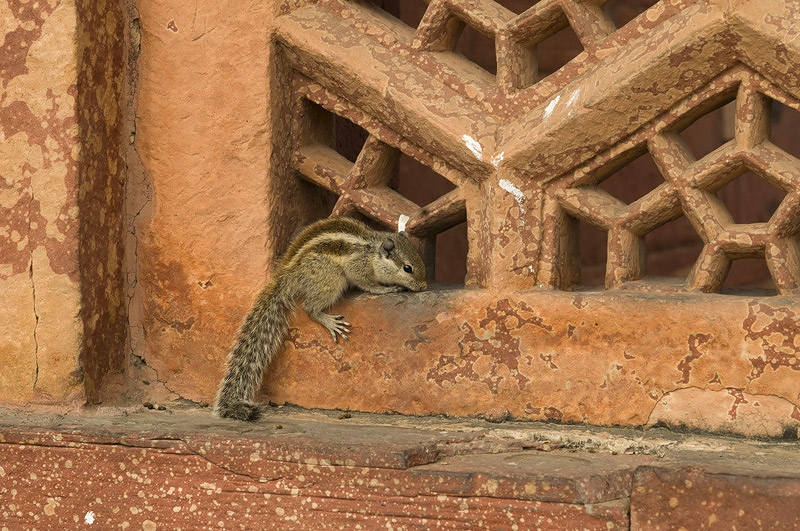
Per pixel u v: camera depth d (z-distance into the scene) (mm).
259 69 9703
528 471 7520
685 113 8469
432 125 9164
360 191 10125
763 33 7758
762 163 8250
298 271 9680
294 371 9812
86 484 8664
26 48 9469
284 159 10062
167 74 9992
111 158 9961
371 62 9461
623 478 7480
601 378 8695
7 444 8875
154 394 10281
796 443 7977
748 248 8438
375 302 9594
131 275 10312
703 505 6992
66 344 9523
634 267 9133
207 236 9977
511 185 9031
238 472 8219
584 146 8773
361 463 7820
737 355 8211
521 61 9297
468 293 9203
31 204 9555
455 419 9164
